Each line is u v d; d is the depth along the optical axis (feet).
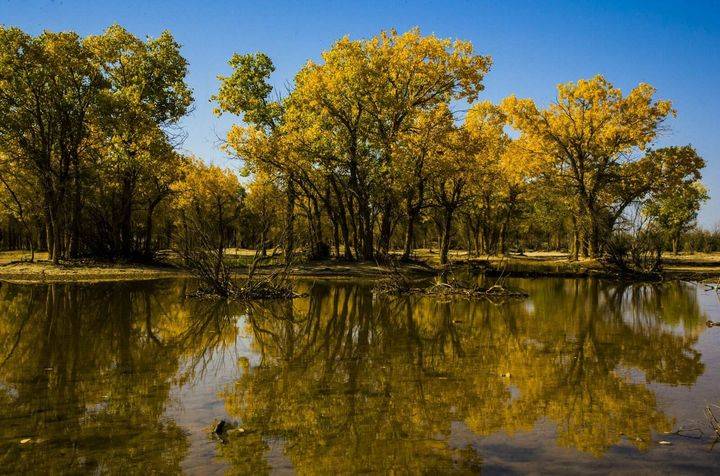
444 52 104.42
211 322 44.98
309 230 118.42
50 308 50.85
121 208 111.14
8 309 49.78
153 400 22.86
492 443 18.38
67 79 95.35
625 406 22.61
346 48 103.09
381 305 58.23
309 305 57.67
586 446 18.15
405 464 16.58
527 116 144.46
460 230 220.02
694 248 229.86
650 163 138.82
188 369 28.66
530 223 217.15
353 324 45.09
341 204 118.21
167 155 108.06
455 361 31.07
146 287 72.28
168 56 111.34
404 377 27.30
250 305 56.75
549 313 52.54
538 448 17.98
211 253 64.44
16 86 92.02
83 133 101.65
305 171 114.21
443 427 19.92
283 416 20.97
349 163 109.60
